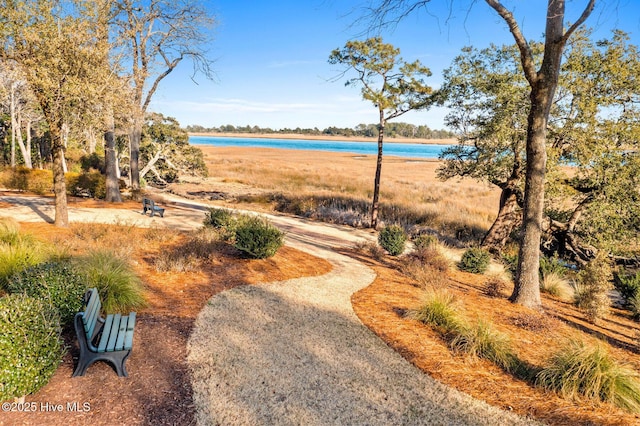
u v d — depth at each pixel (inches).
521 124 583.8
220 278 321.1
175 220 572.4
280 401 160.6
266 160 2632.9
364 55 652.1
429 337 245.4
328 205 979.3
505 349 221.0
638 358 252.5
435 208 1004.6
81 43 358.6
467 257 482.9
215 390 162.1
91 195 762.8
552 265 522.6
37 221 446.6
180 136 1433.3
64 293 183.8
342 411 158.7
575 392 180.1
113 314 195.3
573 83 538.3
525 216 334.6
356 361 204.2
